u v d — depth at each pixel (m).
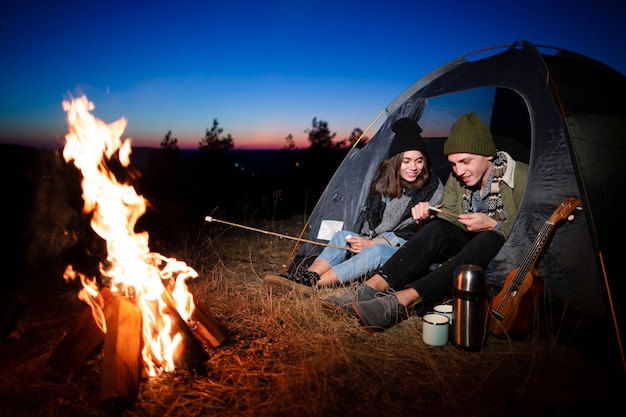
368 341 2.47
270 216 7.60
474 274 2.29
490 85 3.12
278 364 2.23
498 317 2.46
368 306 2.53
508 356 2.29
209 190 9.68
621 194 2.42
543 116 2.69
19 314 2.76
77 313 2.94
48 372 2.15
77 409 1.86
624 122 2.63
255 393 1.99
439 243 2.83
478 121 2.84
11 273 3.86
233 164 10.71
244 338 2.53
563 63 3.00
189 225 6.07
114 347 1.94
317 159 11.96
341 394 1.99
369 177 3.69
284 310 2.85
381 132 3.74
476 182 2.93
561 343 2.42
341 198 3.76
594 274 2.36
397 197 3.41
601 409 1.86
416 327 2.64
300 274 3.24
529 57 2.99
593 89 2.79
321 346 2.40
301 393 1.96
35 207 6.18
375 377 2.13
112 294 2.20
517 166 2.83
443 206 3.20
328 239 3.66
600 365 2.21
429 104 3.72
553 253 2.50
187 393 1.99
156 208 7.53
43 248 4.50
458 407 1.88
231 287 3.41
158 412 1.86
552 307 2.50
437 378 2.09
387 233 3.31
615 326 2.22
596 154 2.49
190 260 4.21
